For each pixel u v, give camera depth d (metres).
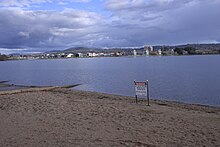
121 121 12.77
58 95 24.02
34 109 16.11
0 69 110.69
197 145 8.98
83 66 116.44
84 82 47.50
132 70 74.50
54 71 86.62
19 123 12.39
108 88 37.66
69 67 111.31
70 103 18.36
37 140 9.48
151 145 8.88
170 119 13.34
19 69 107.06
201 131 10.90
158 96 28.73
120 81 47.09
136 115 14.26
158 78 49.28
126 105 17.84
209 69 66.69
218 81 41.53
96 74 66.25
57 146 8.73
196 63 100.56
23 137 9.92
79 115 14.23
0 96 23.09
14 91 27.89
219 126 11.87
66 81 50.94
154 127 11.58
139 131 10.84
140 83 18.59
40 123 12.36
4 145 8.89
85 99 21.44
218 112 17.30
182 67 79.00
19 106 17.22
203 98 27.22
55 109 16.03
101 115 14.23
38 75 70.38
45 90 31.19
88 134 10.30
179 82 41.88
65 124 12.12
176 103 22.55
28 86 41.50
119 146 8.69
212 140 9.57
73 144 8.93
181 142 9.32
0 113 14.99
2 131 10.88
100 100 21.05
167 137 9.96
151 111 15.62
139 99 23.31
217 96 28.28
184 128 11.43
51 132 10.64
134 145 8.81
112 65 114.31
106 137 9.86
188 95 29.27
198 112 16.64
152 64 106.00
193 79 45.50
